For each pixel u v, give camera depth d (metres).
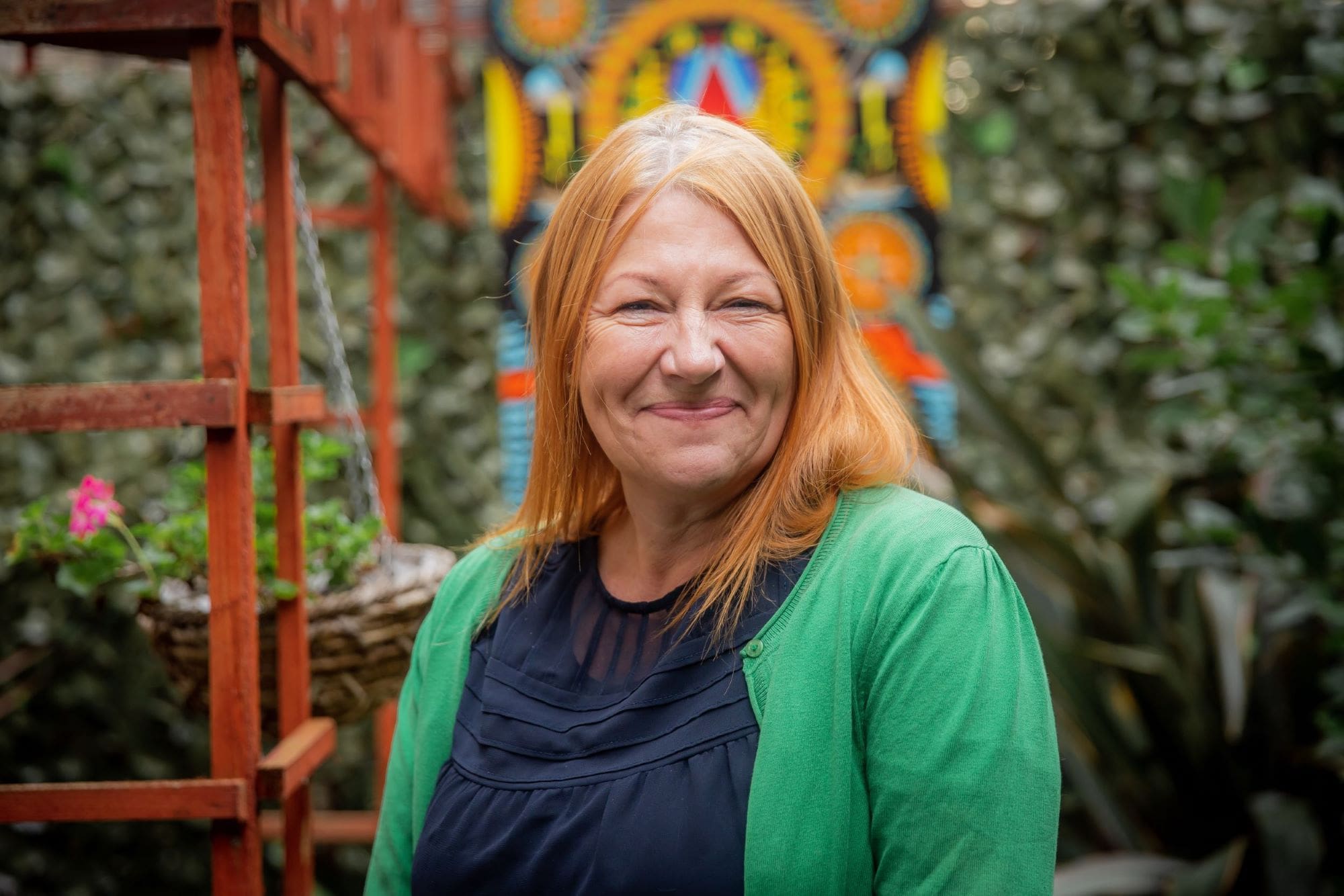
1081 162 2.77
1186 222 1.94
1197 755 2.06
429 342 2.83
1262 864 1.87
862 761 0.90
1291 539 1.82
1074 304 2.79
